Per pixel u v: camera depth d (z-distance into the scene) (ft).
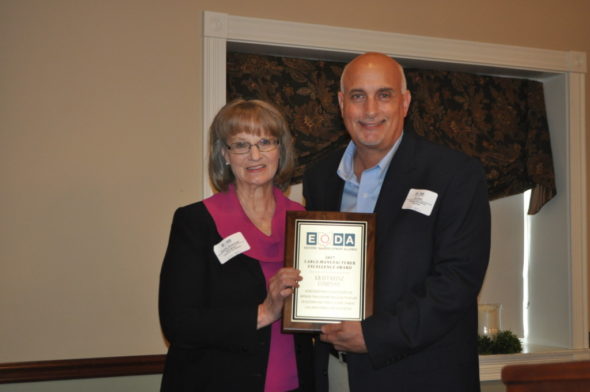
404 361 5.44
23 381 8.95
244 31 10.02
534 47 11.89
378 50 10.76
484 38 11.57
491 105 12.05
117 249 9.46
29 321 9.04
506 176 11.96
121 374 9.37
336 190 6.55
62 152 9.23
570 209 12.00
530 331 12.82
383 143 5.95
